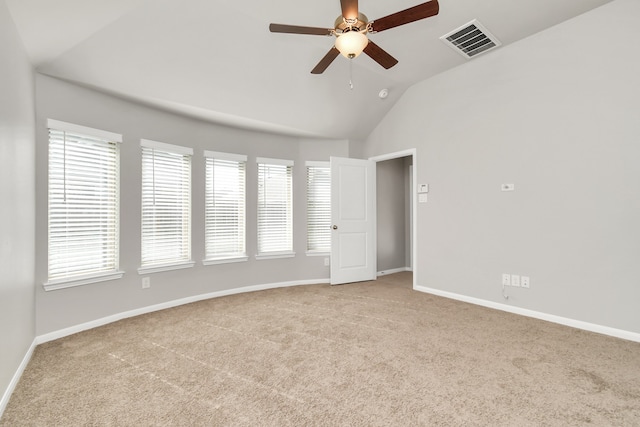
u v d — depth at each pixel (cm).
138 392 175
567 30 273
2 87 171
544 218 289
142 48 259
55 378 190
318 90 370
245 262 416
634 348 227
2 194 169
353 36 201
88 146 283
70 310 266
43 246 250
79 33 229
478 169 338
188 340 249
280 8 250
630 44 242
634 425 145
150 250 333
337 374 194
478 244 339
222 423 148
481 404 161
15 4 184
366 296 382
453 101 362
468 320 290
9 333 176
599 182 257
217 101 333
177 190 358
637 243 239
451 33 291
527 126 299
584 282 265
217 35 272
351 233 461
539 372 194
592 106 260
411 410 157
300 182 461
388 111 445
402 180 561
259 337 255
